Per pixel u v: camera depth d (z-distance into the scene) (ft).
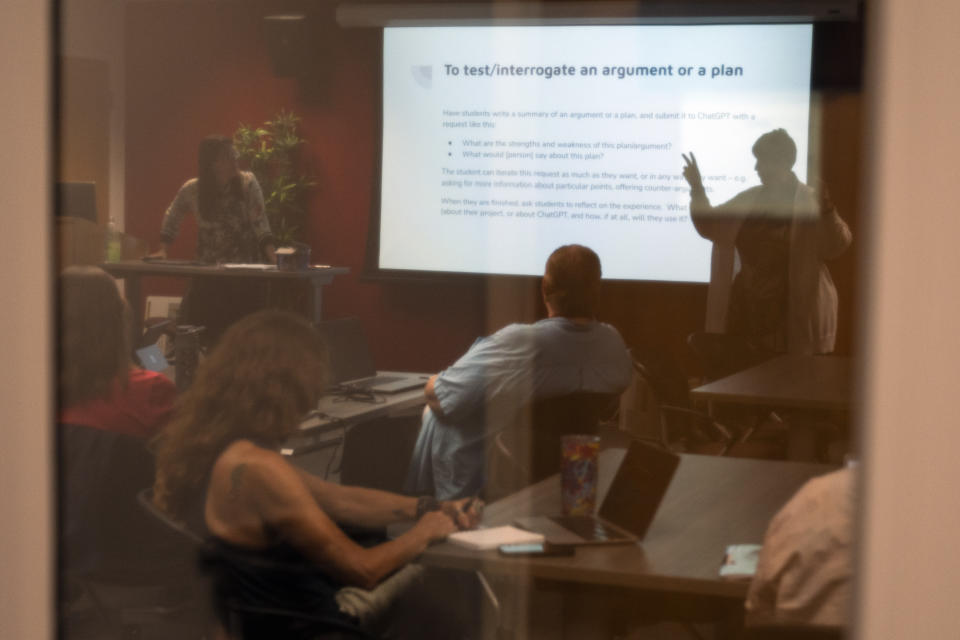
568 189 16.48
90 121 17.99
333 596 5.53
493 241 17.07
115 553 5.35
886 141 2.27
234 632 5.36
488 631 6.01
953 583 2.23
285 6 17.57
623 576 4.69
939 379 2.24
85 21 17.71
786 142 11.97
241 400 5.60
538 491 6.12
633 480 5.49
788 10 15.15
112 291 5.33
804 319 11.76
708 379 10.82
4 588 3.02
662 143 16.02
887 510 2.27
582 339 7.51
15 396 3.00
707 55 15.72
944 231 2.24
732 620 5.84
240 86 18.21
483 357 7.39
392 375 10.37
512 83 16.76
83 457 5.26
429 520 5.54
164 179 18.63
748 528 5.33
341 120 17.76
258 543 5.47
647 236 16.17
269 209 17.85
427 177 17.26
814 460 8.61
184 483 5.52
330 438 8.79
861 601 2.31
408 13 17.07
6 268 2.99
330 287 17.99
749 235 12.02
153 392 5.65
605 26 16.05
